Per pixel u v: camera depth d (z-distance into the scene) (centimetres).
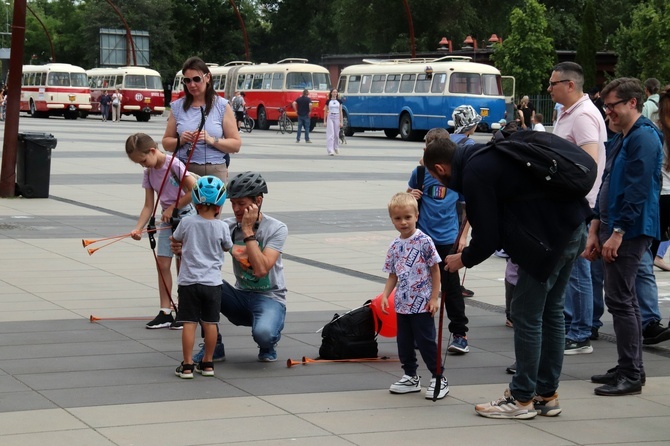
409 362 739
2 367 779
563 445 625
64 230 1564
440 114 4762
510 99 5134
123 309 1011
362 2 8125
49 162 2008
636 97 760
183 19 10562
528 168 642
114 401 693
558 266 671
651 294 916
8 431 620
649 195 754
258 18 11044
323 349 830
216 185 765
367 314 832
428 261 727
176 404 690
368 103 5253
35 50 11250
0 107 5916
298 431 635
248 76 6094
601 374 800
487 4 8062
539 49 5466
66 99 6662
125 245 1430
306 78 5688
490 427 659
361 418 670
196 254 765
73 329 919
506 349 884
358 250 1452
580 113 870
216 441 610
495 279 1251
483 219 646
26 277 1173
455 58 5012
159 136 4359
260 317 812
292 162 3078
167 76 10100
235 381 758
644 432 656
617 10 8438
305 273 1252
